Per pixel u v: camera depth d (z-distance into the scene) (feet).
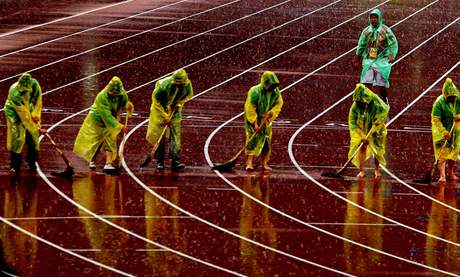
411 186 103.81
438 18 208.13
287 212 93.56
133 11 206.49
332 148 117.08
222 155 112.27
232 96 141.49
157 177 103.24
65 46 171.94
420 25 200.13
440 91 150.20
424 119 133.18
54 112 128.98
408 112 136.67
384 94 137.59
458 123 104.99
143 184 100.53
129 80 149.59
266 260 81.10
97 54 166.61
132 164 107.65
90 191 97.60
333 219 92.27
